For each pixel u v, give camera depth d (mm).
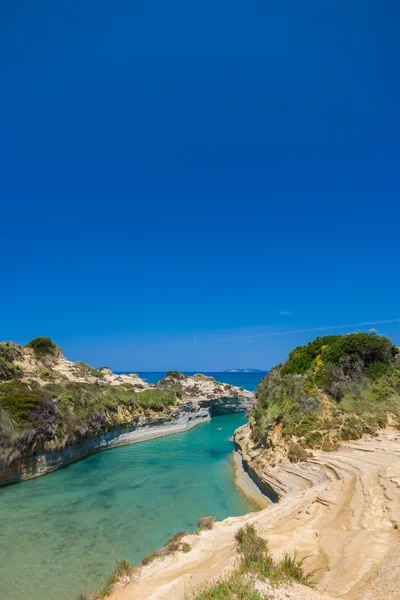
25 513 22156
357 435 27609
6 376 42094
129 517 21453
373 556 10086
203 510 22766
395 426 29188
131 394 54000
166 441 50406
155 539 18281
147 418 53438
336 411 30484
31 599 12969
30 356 53250
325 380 34562
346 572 9297
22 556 16422
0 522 20641
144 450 43656
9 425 29250
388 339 37562
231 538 14414
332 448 26312
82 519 21109
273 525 15547
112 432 45406
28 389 34938
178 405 63031
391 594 7594
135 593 10719
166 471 33219
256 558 10336
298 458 26016
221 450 43938
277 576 8977
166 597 9750
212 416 80875
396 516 12977
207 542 14609
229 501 24734
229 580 9008
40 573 14867
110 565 15516
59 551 16922
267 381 44250
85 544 17688
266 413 35156
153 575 11875
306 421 29531
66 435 35250
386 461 21906
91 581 14188
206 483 29188
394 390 33469
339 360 36312
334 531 12719
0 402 30672
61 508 23078
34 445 30906
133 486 28281
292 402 32312
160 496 25703
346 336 38688
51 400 35344
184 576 11094
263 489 26266
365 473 19766
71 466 35125
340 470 21750
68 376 52938
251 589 8219
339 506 15594
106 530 19469
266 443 31172
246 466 32188
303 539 12562
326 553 10766
